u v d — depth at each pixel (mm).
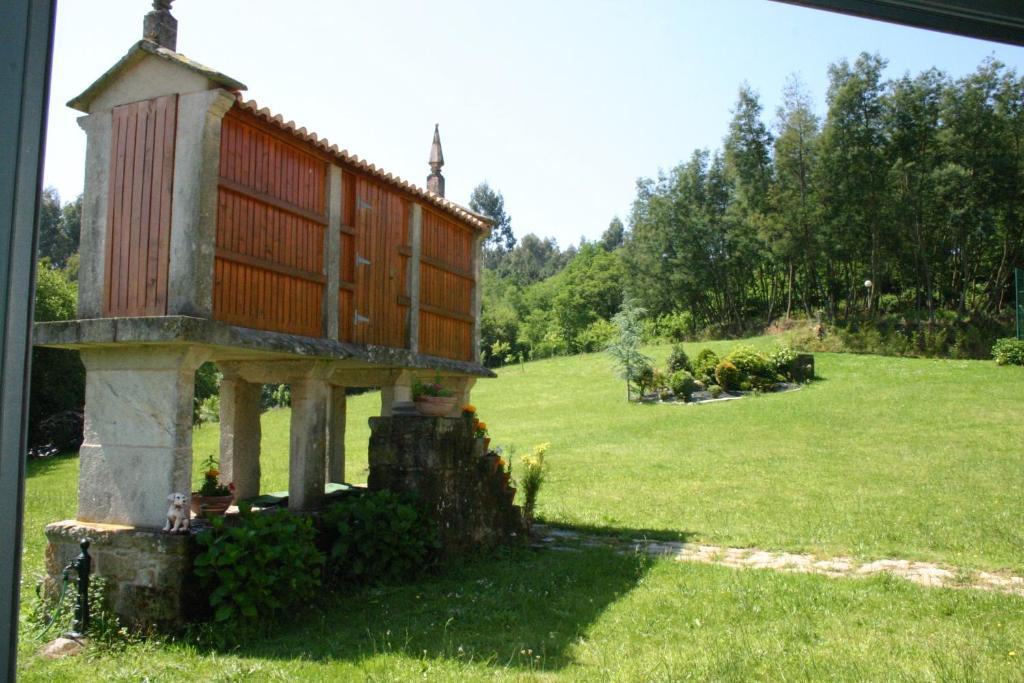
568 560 9125
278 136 7648
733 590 7578
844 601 7191
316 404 8547
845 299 40219
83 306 7059
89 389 7164
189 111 6754
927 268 34656
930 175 29578
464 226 12008
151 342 6469
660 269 48688
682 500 14297
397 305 9977
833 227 35094
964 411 23688
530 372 41594
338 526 7840
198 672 5262
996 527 11359
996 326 33375
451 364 11070
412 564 8211
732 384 29984
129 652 5793
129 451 6887
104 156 7152
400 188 9922
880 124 30547
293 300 7883
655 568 8680
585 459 19812
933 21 2016
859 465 17641
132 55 6949
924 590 7629
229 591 6133
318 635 6184
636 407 29016
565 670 5109
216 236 6824
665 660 5301
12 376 1309
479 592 7539
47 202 7801
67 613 6277
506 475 10359
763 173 39500
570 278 60344
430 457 8656
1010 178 27453
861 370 31656
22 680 5133
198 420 25703
